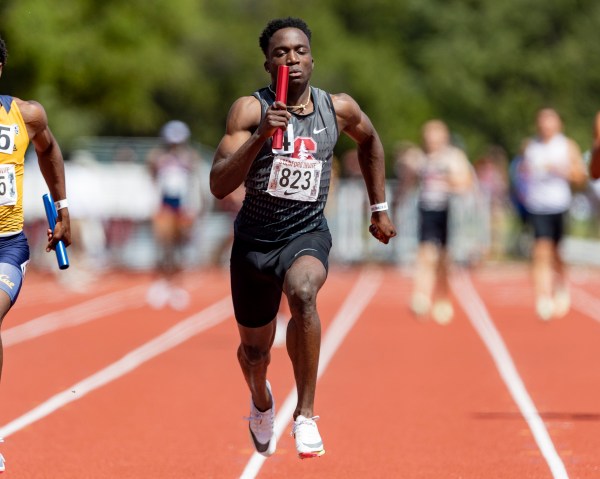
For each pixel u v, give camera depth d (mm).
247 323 24344
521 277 90812
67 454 27672
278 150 23438
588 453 27531
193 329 56000
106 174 99562
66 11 94312
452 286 82625
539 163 56750
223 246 86938
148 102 128250
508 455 27375
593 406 34062
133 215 99750
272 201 23672
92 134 153875
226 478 25266
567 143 56656
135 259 100500
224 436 29891
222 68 194875
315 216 24078
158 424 31500
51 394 36531
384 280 87938
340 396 36031
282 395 36188
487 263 104500
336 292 77562
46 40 89875
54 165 25141
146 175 99812
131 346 49188
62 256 25266
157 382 39094
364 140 24797
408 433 30219
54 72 92125
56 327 56906
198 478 25250
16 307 67750
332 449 28281
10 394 36500
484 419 32094
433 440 29281
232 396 36250
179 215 69125
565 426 30969
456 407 34031
